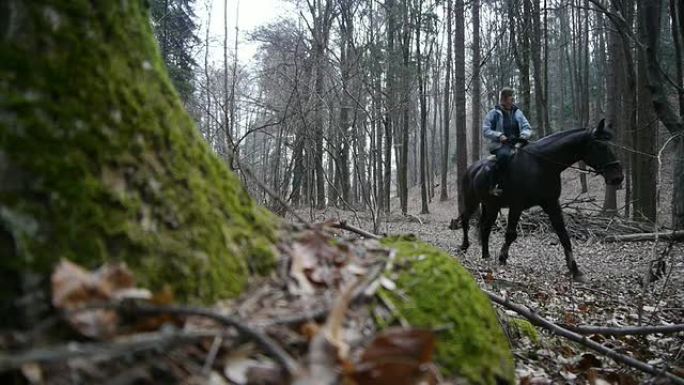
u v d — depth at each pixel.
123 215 1.74
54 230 1.57
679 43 9.93
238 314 1.85
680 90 9.75
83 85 1.74
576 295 7.13
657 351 4.62
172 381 1.48
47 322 1.40
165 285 1.77
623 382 3.53
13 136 1.56
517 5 21.06
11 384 1.33
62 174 1.62
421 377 1.67
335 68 10.18
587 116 33.41
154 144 1.96
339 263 2.35
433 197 41.50
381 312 2.06
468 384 1.98
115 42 1.92
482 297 2.52
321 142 9.33
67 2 1.76
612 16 11.09
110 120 1.80
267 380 1.56
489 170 9.85
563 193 29.97
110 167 1.76
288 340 1.75
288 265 2.24
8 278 1.47
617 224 14.95
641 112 15.62
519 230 15.29
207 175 2.21
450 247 12.90
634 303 6.70
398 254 2.49
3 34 1.64
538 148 9.37
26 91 1.62
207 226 2.02
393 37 18.38
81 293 1.46
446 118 37.59
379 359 1.62
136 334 1.53
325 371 1.49
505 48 27.38
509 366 2.29
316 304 2.00
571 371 3.75
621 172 8.91
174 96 2.23
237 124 10.95
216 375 1.54
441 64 35.44
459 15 22.50
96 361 1.42
